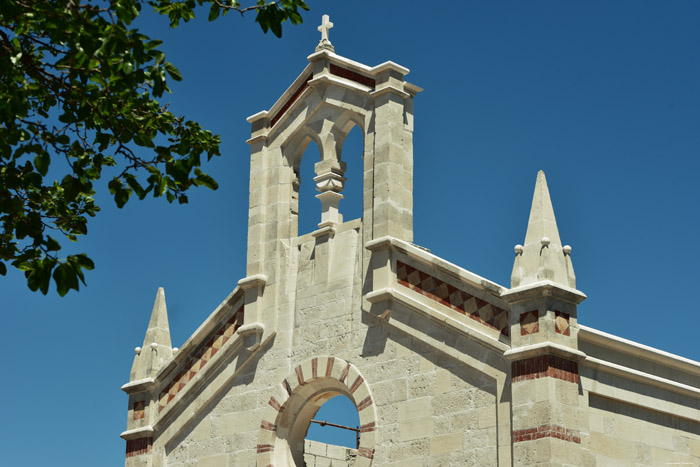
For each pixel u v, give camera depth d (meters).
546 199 26.34
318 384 29.58
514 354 25.14
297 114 32.09
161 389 32.91
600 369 26.00
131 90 20.03
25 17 19.02
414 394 27.28
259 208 32.03
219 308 31.94
